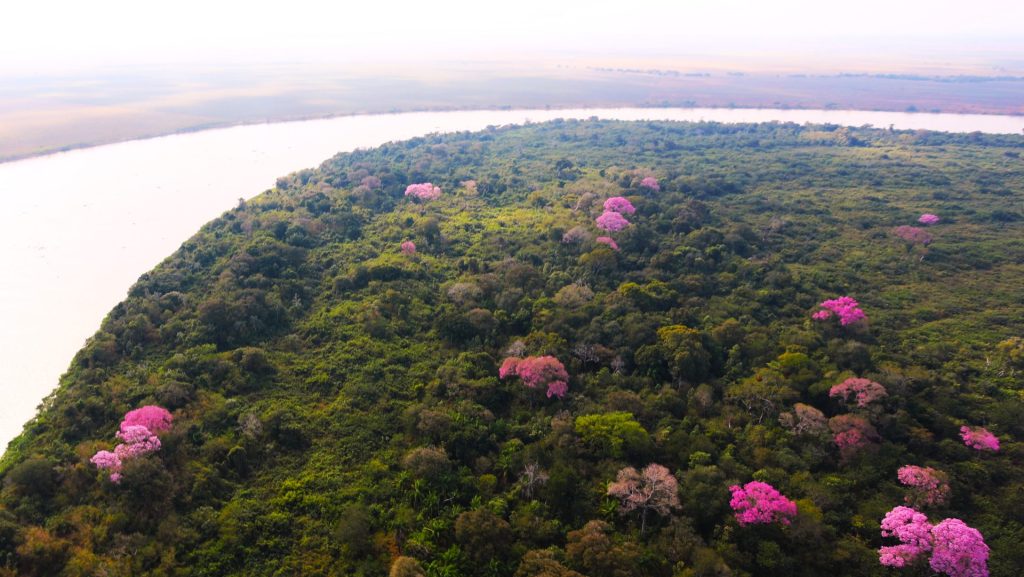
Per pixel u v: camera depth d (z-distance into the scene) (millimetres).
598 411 79812
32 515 63594
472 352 94125
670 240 136375
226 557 61000
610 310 103062
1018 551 61844
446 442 74125
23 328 115312
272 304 104500
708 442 74688
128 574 57750
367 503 67812
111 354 92125
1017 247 135750
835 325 102312
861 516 65812
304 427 79375
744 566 59562
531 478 68250
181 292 111938
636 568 57719
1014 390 86812
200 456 72938
